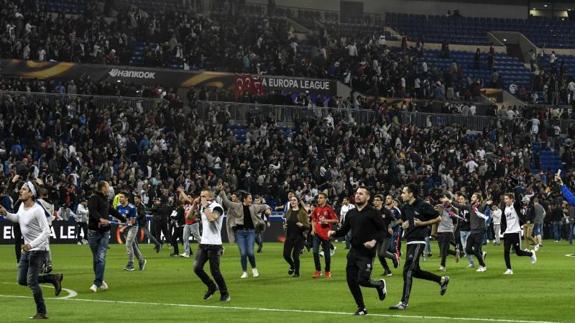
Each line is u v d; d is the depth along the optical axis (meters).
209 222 28.56
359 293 25.08
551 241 74.75
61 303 27.73
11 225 61.03
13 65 76.06
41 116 70.06
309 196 69.50
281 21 99.62
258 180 71.50
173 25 88.31
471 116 90.12
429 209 26.94
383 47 99.62
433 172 79.75
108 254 52.19
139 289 32.34
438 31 109.44
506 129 90.38
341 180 74.88
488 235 71.81
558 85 102.75
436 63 104.06
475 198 41.53
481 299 29.44
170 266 43.53
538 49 112.00
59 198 62.56
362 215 24.75
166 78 81.69
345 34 105.31
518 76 106.06
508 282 35.94
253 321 23.72
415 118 87.81
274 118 81.94
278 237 70.12
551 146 91.38
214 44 88.50
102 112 71.88
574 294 31.16
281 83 87.19
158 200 55.53
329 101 87.00
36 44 77.88
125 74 80.31
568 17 117.56
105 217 31.41
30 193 24.11
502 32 111.88
